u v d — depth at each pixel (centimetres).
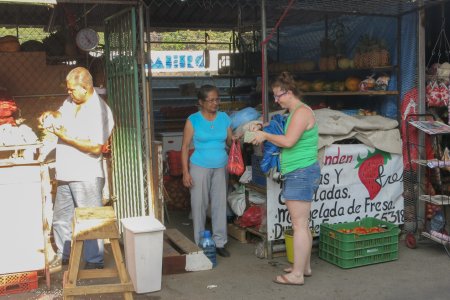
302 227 451
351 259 489
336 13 578
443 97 570
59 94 638
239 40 932
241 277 473
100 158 480
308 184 441
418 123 544
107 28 590
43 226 439
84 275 403
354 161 533
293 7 554
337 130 518
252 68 861
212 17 920
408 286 448
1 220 427
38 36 988
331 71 649
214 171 516
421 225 577
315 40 764
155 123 944
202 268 490
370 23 629
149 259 435
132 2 495
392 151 540
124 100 547
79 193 470
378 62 574
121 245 555
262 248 522
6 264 432
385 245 502
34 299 427
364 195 541
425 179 579
